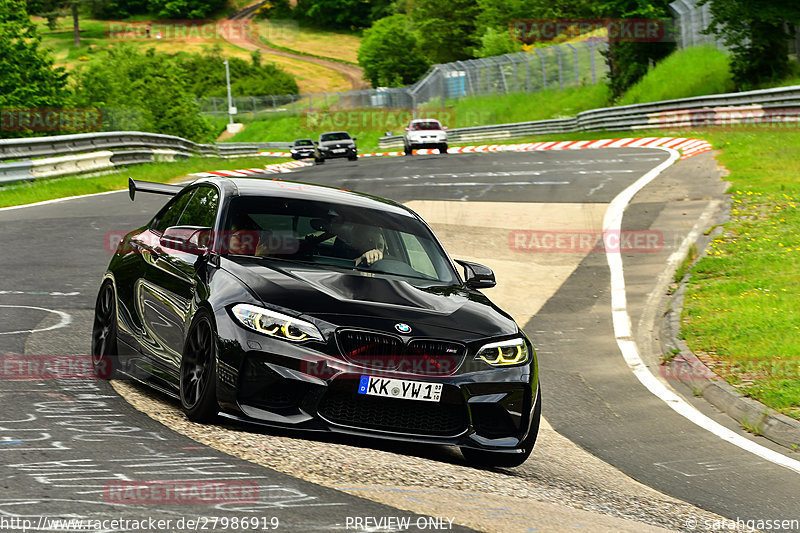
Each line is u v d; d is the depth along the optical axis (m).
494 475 15.42
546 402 23.50
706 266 38.19
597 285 37.88
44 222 46.75
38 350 21.28
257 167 94.81
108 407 15.96
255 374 14.70
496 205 56.00
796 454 20.03
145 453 12.98
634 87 150.62
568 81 190.12
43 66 163.75
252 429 15.27
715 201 52.88
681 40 152.50
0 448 12.61
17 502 10.16
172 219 20.09
